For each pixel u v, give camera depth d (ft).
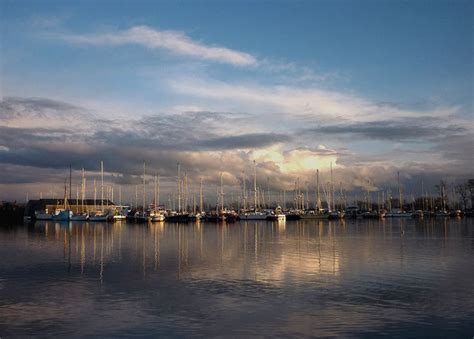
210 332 78.07
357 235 288.30
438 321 83.35
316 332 77.82
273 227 413.18
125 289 111.55
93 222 556.92
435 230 338.75
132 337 75.92
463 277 124.88
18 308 93.97
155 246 219.00
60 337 76.28
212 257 171.94
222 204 608.19
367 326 80.79
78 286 115.44
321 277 125.70
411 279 122.11
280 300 99.25
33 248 209.97
